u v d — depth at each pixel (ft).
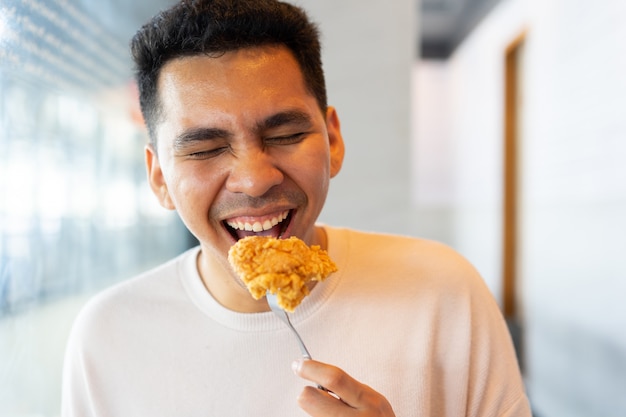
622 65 3.61
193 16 1.26
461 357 1.60
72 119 2.59
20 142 2.13
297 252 1.26
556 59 5.13
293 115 1.29
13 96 2.06
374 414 1.16
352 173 4.44
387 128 4.42
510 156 6.84
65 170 2.54
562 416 4.70
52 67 2.30
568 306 4.63
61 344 2.50
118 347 1.62
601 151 3.97
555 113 5.17
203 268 1.67
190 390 1.55
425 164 11.28
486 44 8.18
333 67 4.41
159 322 1.62
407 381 1.54
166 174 1.37
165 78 1.31
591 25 4.21
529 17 6.07
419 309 1.61
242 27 1.23
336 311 1.59
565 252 4.75
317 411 1.16
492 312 1.69
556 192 5.05
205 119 1.25
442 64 11.28
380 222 4.44
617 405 3.63
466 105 9.72
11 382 2.07
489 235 7.83
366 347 1.56
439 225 11.34
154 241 3.97
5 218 2.04
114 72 3.05
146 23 1.44
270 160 1.29
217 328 1.57
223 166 1.29
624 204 3.53
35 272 2.26
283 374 1.53
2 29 1.84
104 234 3.03
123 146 3.29
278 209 1.33
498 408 1.58
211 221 1.36
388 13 4.39
